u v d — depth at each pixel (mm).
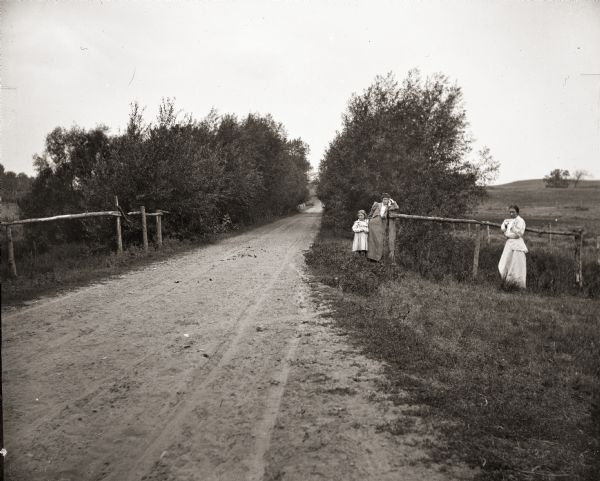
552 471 2672
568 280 10242
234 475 2664
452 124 14867
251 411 3467
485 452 2852
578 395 3734
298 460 2797
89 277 9602
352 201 19547
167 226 16328
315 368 4316
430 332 5352
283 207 48375
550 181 78250
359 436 3066
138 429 3236
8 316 6410
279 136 35406
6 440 3086
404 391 3771
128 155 14750
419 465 2725
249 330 5637
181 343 5164
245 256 13406
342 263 10359
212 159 19625
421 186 13516
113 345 5105
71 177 19781
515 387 3826
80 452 2953
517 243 9328
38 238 17688
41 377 4195
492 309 6703
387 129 15945
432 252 11508
